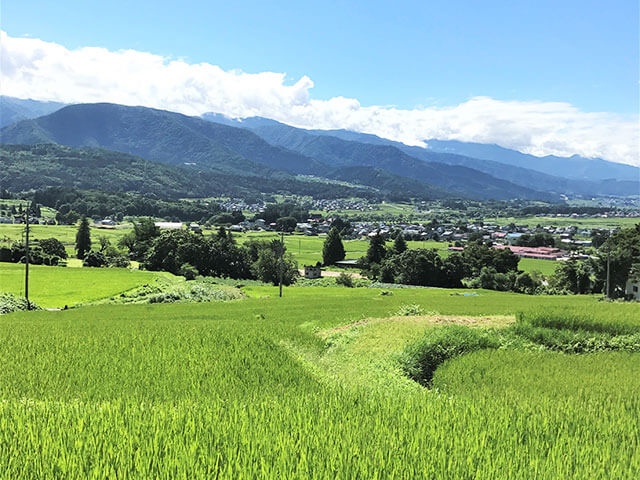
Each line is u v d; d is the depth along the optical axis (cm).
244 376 1334
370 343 2047
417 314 3344
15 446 606
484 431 708
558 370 1480
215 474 521
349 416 777
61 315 3844
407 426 741
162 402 1004
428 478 549
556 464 607
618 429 793
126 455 577
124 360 1506
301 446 617
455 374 1453
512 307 3988
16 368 1395
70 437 640
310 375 1388
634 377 1397
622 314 2120
